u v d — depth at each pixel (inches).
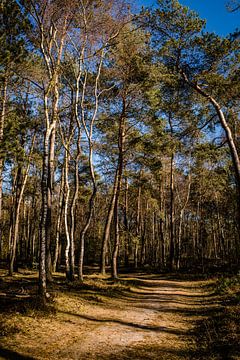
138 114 924.0
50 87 546.3
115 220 970.7
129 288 741.3
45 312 416.2
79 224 2123.5
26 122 778.2
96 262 1974.7
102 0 673.6
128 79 850.8
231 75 675.4
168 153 891.4
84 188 1670.8
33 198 1525.6
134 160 1011.3
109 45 751.1
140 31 767.1
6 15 646.5
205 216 1784.0
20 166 924.0
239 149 844.6
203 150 768.9
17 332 335.9
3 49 659.4
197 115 750.5
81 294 586.6
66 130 913.5
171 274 1236.5
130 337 353.1
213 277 996.6
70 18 648.4
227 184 1197.7
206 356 282.5
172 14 629.6
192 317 464.1
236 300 502.0
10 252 981.8
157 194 1667.1
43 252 498.3
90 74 837.8
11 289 601.6
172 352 304.2
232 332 340.2
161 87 770.2
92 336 349.7
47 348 300.8
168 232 2310.5
